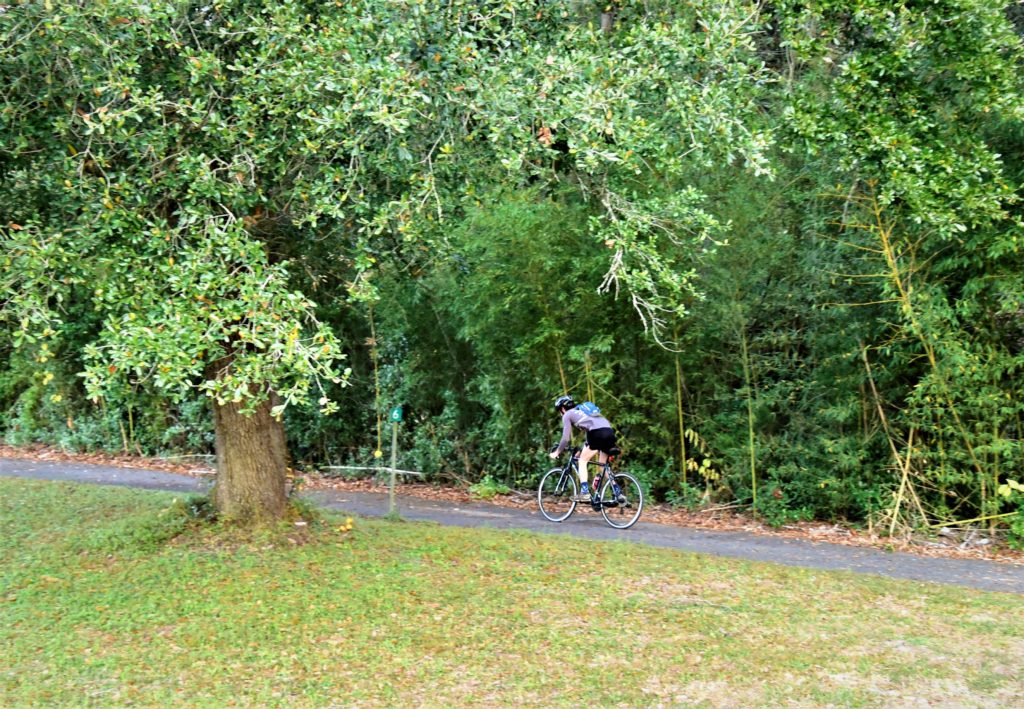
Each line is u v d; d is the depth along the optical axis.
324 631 6.22
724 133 7.00
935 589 7.49
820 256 10.02
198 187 6.02
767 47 11.30
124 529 8.52
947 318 9.05
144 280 5.89
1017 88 8.65
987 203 7.98
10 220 6.91
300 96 6.09
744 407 10.72
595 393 11.27
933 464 9.81
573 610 6.73
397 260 8.75
